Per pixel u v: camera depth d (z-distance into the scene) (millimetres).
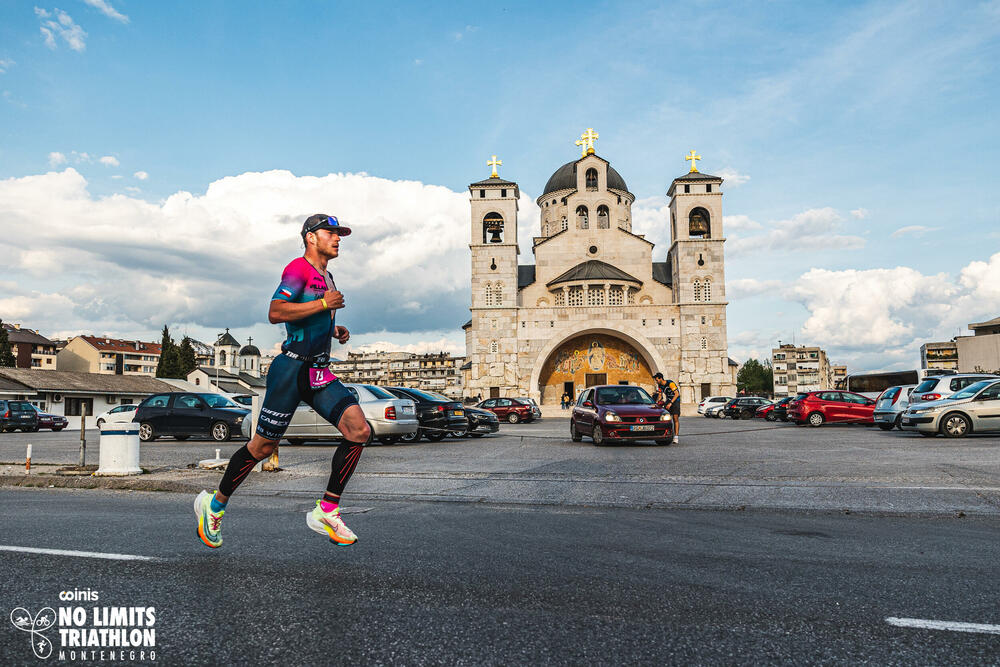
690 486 9234
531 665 2848
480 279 61094
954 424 18656
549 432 26688
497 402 38562
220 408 20969
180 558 4660
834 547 5301
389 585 4020
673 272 62281
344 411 3926
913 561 4773
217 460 11828
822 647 3053
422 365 164625
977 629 3279
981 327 74438
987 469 10672
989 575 4352
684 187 60531
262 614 3467
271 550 4945
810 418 28422
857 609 3600
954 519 6840
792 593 3910
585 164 65812
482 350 60312
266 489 9109
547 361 63000
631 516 7027
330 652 2975
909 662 2887
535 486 9406
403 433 17734
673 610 3580
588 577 4273
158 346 118500
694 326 58844
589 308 59969
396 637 3158
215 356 116562
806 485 9172
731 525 6434
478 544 5340
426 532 5875
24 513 6824
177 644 3074
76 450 17266
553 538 5656
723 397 48188
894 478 9789
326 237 4090
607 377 62375
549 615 3486
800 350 123062
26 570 4324
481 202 62000
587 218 66688
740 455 14219
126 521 6223
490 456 14484
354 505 7684
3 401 33719
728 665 2855
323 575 4227
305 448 17625
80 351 97500
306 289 3955
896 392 23609
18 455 15398
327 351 3980
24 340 100812
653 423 17359
